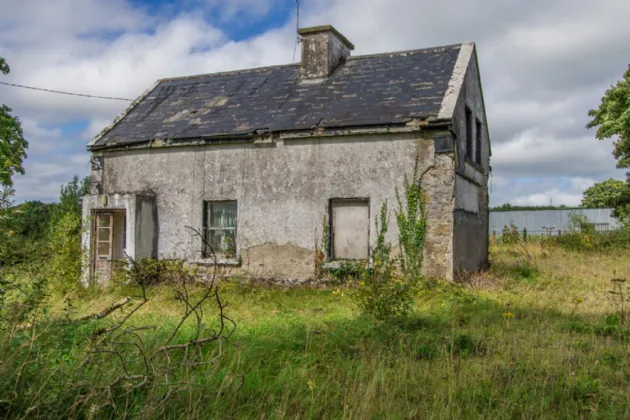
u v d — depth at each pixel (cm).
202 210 1388
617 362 552
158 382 402
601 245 2205
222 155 1375
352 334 668
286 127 1303
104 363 426
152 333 585
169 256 1409
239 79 1662
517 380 489
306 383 473
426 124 1173
